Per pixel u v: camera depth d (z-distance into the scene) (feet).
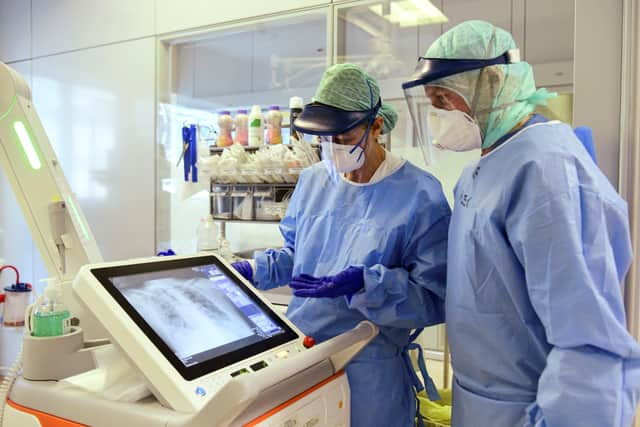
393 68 7.88
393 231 4.55
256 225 9.18
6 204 11.59
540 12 6.82
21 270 11.47
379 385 4.53
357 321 4.62
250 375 2.60
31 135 4.11
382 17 7.93
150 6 9.58
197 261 3.83
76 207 4.36
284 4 8.31
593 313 2.97
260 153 7.58
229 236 9.42
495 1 7.12
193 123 9.28
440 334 7.29
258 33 9.12
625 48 5.06
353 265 4.25
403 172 4.83
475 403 3.80
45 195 4.15
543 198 3.23
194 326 3.21
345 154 4.50
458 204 4.11
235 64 9.43
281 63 8.98
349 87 4.39
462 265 3.84
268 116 7.95
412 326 4.45
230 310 3.58
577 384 2.95
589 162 3.42
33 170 4.15
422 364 4.91
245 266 5.15
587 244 3.14
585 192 3.23
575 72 5.34
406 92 3.89
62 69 10.66
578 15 5.31
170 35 9.44
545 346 3.50
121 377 3.11
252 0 8.58
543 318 3.15
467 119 3.73
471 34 3.61
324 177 5.27
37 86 11.03
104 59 10.13
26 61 11.15
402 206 4.64
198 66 9.80
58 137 10.85
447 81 3.65
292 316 4.87
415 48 7.73
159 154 9.72
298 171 7.29
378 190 4.79
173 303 3.27
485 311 3.68
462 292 3.84
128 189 10.00
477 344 3.76
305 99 8.78
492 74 3.60
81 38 10.38
